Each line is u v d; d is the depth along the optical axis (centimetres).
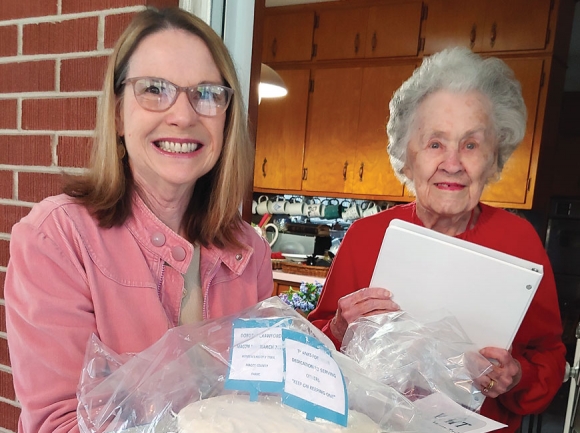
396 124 107
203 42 78
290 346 52
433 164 96
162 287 79
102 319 70
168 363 55
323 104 346
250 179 99
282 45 357
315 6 343
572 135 310
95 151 81
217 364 56
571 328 285
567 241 301
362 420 50
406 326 76
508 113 97
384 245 89
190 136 76
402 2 316
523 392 97
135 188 81
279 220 382
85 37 109
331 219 365
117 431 48
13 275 68
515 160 282
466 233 106
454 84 94
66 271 68
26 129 119
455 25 301
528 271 79
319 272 307
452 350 74
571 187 312
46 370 63
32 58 116
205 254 87
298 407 47
